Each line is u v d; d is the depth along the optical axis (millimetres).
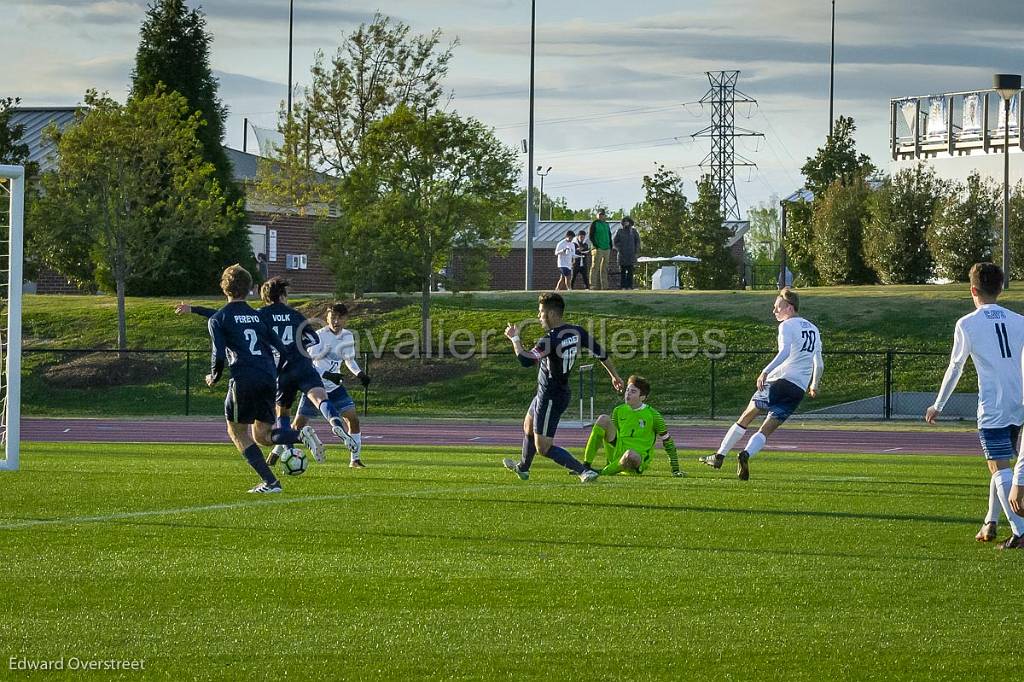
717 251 174500
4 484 35875
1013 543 24797
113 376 94625
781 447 62250
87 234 100812
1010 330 25641
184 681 15477
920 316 99312
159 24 123062
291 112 128250
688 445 62906
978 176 121875
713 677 15703
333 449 55531
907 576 21891
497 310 107062
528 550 24422
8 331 41062
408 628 18062
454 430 73562
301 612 19000
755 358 93750
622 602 19750
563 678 15633
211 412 89000
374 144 98312
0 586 20734
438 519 28703
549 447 37094
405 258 95062
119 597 19938
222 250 124062
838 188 133125
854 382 89938
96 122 98312
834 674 15836
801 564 23031
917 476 41656
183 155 103312
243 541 25297
